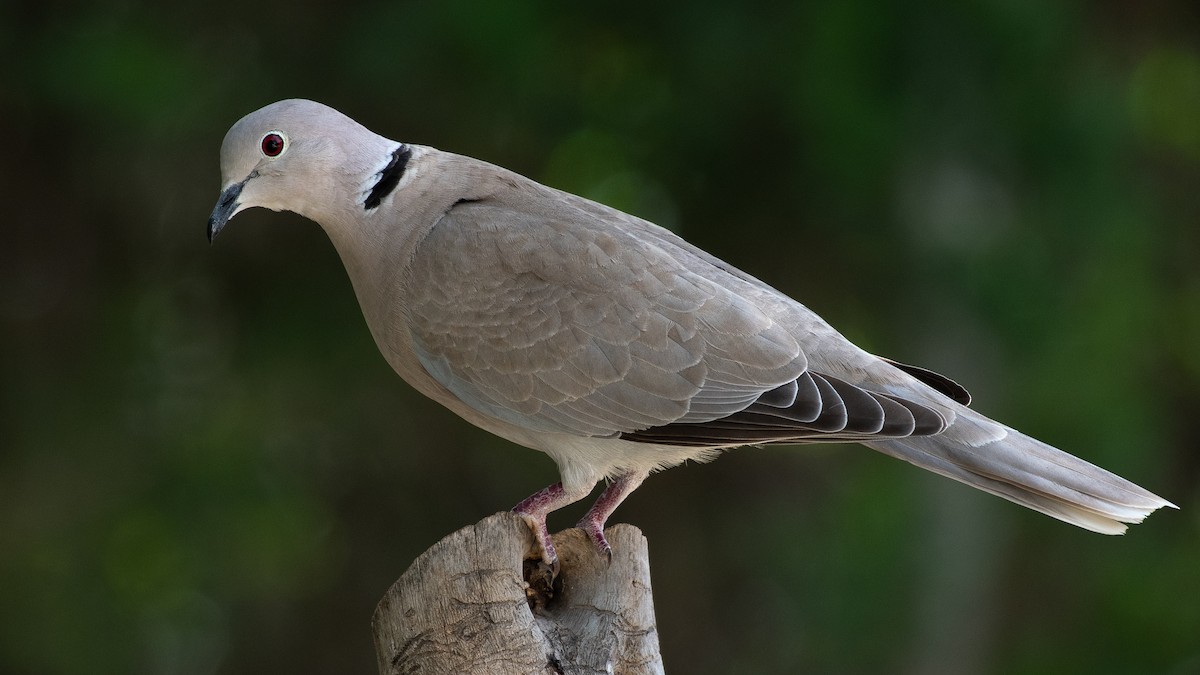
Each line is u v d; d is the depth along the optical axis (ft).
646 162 44.45
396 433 47.26
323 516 48.19
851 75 40.83
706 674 48.24
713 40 42.06
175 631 48.85
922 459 25.41
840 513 45.52
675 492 48.70
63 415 46.16
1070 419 44.16
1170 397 50.96
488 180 27.43
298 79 43.32
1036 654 50.44
